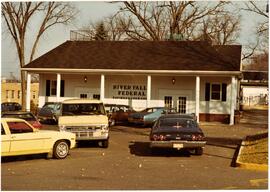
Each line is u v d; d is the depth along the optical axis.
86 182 12.32
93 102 21.14
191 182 12.41
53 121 33.50
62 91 39.44
